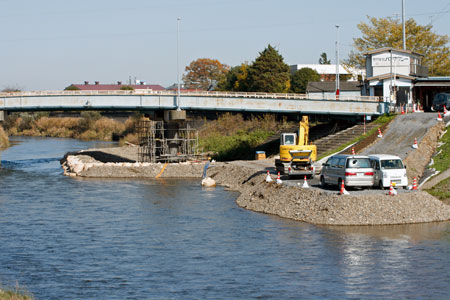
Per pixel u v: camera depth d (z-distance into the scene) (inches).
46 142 5590.6
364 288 1008.9
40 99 3038.9
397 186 1636.3
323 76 6023.6
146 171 2849.4
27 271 1160.8
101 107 3056.1
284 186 1797.5
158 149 3280.0
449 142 2197.3
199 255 1253.1
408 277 1064.2
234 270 1135.0
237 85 5447.8
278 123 3956.7
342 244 1293.1
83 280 1094.4
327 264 1152.2
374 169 1663.4
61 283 1076.5
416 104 3191.4
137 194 2181.3
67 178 2790.4
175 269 1153.4
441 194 1697.8
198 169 2832.2
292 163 1977.1
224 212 1743.4
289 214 1612.9
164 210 1813.5
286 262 1176.2
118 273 1135.6
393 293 982.4
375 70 3358.8
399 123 2630.4
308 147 2076.8
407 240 1315.2
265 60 4936.0
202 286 1040.8
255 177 2203.5
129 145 4414.4
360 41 4788.4
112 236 1462.8
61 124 6870.1
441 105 2883.9
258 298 971.3
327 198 1551.4
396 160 1649.9
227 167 2657.5
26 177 2834.6
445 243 1286.9
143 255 1267.2
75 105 3043.8
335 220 1483.8
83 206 1919.3
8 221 1672.0
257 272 1117.1
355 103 3070.9
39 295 1008.2
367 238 1338.6
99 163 2992.1
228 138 3799.2
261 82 4884.4
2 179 2746.1
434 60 4503.0
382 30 4712.1
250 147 3484.3
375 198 1521.9
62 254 1291.8
